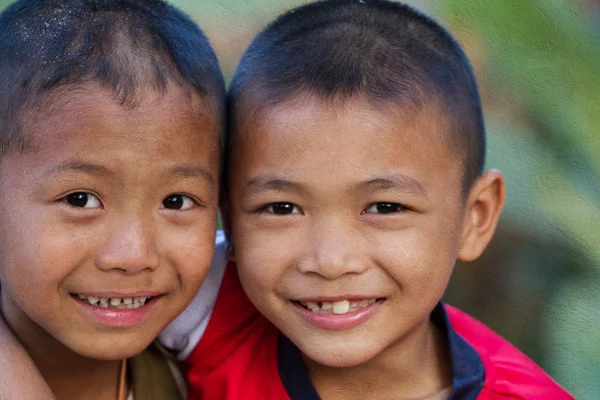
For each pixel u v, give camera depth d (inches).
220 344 81.6
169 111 65.4
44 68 64.4
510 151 115.2
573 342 115.0
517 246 116.5
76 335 68.5
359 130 67.8
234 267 83.3
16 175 65.6
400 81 70.2
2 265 68.3
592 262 114.3
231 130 74.1
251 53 77.7
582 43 113.7
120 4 69.3
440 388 79.0
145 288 67.4
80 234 64.9
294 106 69.1
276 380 78.9
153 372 79.3
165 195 66.8
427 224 71.2
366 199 68.8
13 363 68.1
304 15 78.9
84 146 63.2
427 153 70.4
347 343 72.4
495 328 117.4
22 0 71.8
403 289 71.5
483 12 113.2
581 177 115.0
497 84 115.1
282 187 69.5
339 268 68.2
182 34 70.1
